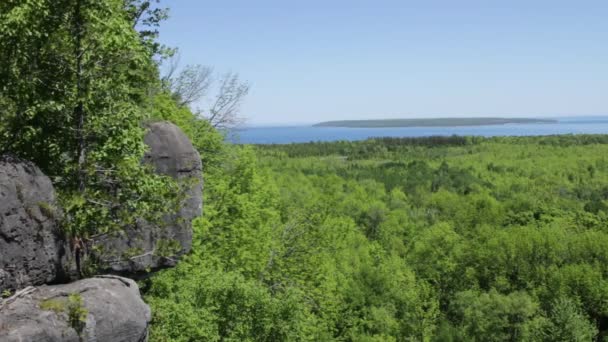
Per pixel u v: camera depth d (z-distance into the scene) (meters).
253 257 25.56
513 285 63.47
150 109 14.41
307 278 29.80
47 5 10.34
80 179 11.00
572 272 58.81
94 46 10.77
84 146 11.26
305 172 152.38
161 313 16.92
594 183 133.50
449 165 166.75
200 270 21.50
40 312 8.34
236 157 29.47
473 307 54.31
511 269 64.44
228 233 25.50
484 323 52.50
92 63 10.89
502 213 90.00
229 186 27.89
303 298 28.88
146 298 17.73
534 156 187.75
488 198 98.44
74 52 10.71
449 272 65.62
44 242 9.43
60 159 11.25
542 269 61.75
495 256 64.75
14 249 8.88
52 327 8.27
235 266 25.50
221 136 28.33
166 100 23.16
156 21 14.45
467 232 79.50
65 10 10.52
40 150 10.95
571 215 91.12
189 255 21.88
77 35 10.66
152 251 12.84
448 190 128.50
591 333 50.41
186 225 13.75
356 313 49.06
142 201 11.63
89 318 8.74
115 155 11.44
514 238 65.25
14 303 8.39
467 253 66.44
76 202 10.02
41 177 9.63
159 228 13.07
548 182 136.88
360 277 51.97
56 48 10.39
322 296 29.92
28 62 10.34
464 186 131.12
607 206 99.12
